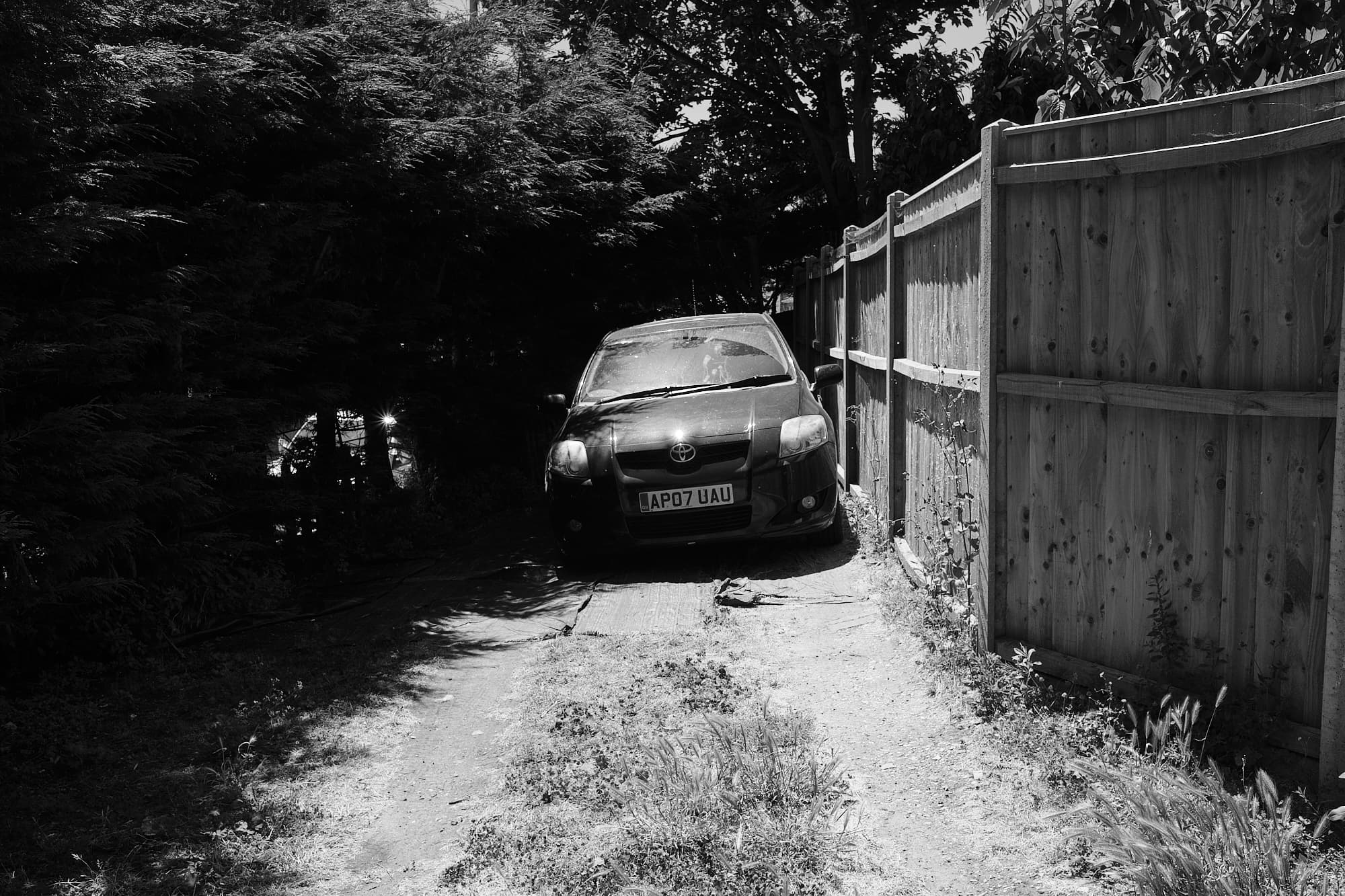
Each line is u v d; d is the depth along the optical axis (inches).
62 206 196.4
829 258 451.2
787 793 146.2
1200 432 146.6
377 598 287.6
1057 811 138.0
